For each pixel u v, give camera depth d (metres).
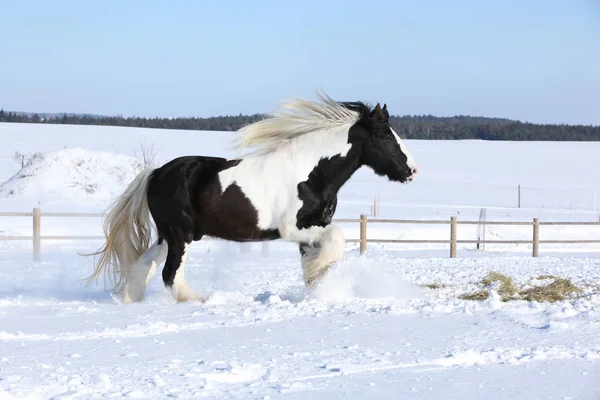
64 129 78.12
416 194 40.59
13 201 27.25
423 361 6.16
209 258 16.44
